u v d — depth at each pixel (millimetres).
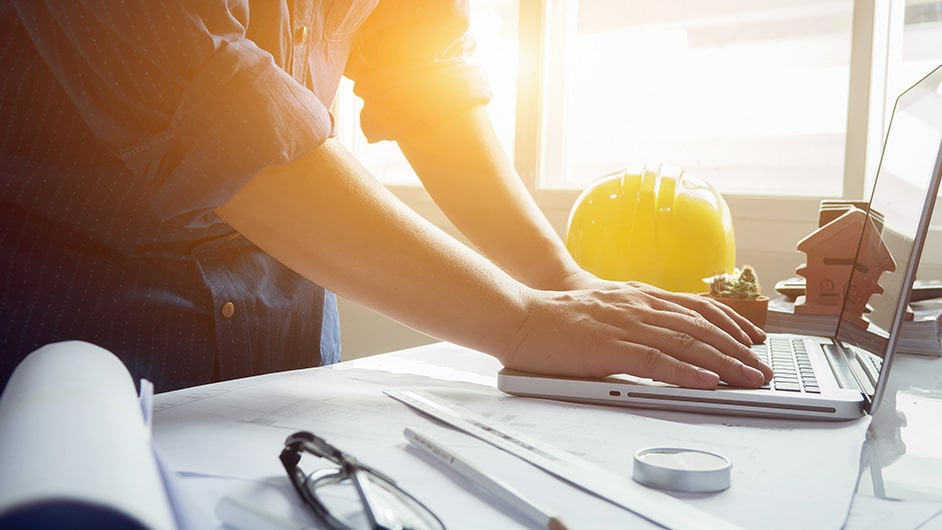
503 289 637
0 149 704
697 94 1675
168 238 741
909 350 784
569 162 1850
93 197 718
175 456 429
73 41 551
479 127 918
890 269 653
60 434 240
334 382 642
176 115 556
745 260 1523
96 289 731
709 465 407
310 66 801
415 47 893
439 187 910
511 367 633
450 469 417
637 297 668
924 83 730
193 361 769
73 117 706
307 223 584
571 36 1812
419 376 680
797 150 1570
